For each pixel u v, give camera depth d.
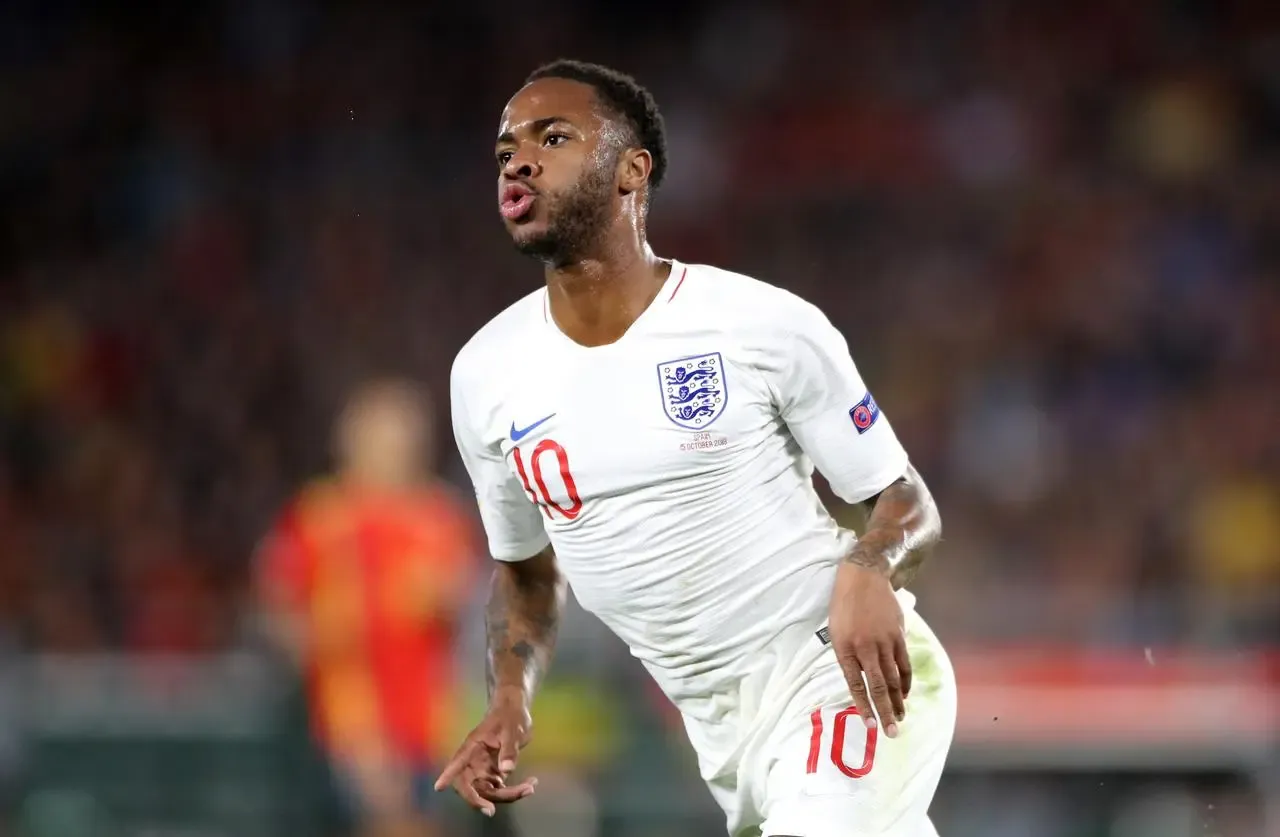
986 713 30.30
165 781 30.48
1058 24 57.22
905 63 57.25
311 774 30.09
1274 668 30.53
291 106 57.38
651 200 12.72
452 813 28.75
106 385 50.38
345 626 26.88
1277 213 53.12
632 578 12.59
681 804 29.39
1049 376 49.47
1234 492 45.69
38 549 45.84
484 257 54.03
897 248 53.41
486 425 12.89
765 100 57.00
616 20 59.31
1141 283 51.41
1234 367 49.47
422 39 58.97
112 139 56.66
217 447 48.88
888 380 49.84
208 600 37.69
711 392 12.12
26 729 30.67
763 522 12.49
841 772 12.31
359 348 51.53
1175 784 30.06
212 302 52.28
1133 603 32.03
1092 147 55.28
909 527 12.34
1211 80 55.97
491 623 14.20
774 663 12.69
